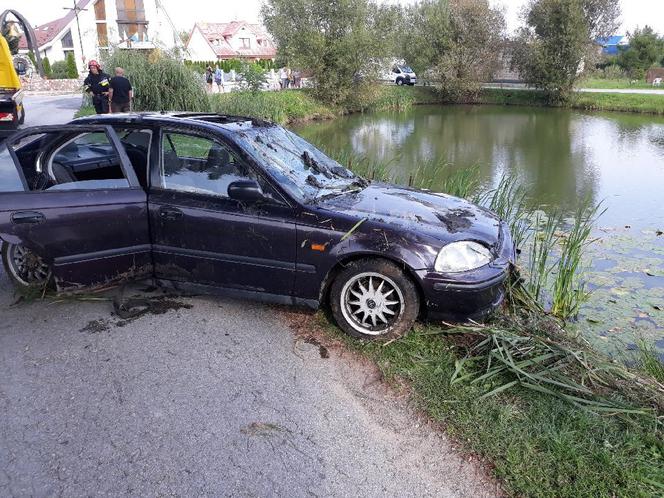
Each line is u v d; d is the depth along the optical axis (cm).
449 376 355
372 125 2828
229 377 352
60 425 302
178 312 434
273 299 414
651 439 299
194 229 410
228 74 3800
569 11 3734
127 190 417
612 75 5278
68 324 412
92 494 256
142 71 1781
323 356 380
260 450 289
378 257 386
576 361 365
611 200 1170
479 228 411
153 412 315
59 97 2778
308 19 3156
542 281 577
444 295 376
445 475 277
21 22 1628
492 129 2673
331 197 421
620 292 609
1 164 405
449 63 4022
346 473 276
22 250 445
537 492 263
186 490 261
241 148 411
